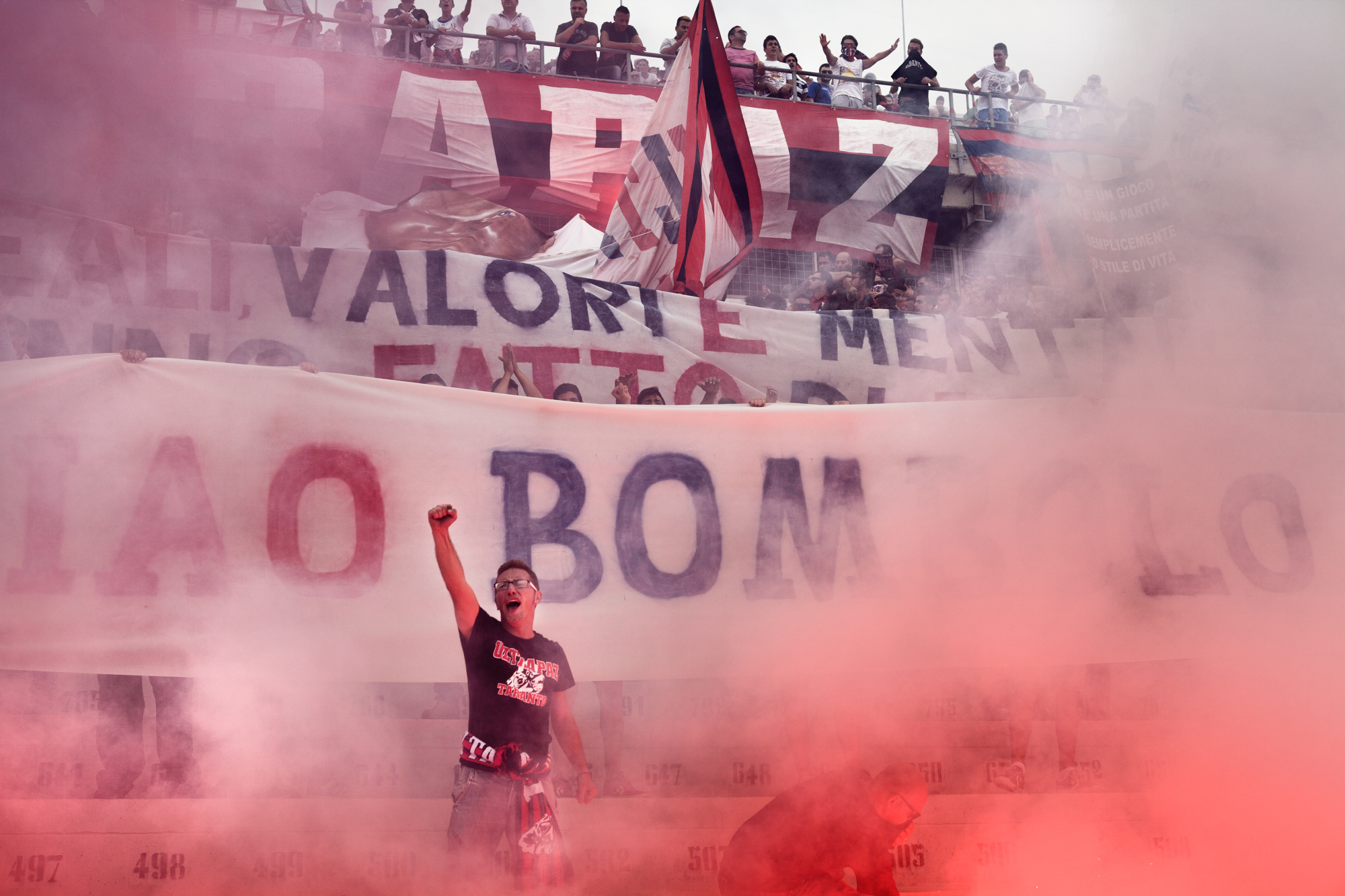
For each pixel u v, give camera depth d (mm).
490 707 3340
